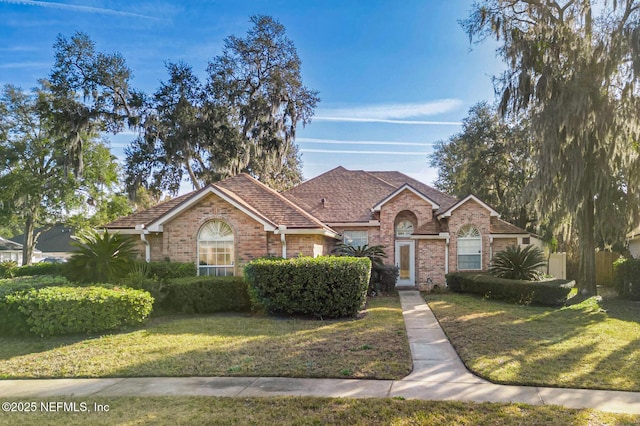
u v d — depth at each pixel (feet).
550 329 31.50
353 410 16.12
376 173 81.56
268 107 87.86
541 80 47.26
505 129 85.71
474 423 14.83
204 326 33.47
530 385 19.03
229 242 47.26
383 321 35.29
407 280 63.98
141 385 19.76
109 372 21.77
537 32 49.06
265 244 46.75
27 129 109.81
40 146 110.11
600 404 16.58
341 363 22.59
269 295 38.06
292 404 16.83
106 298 31.04
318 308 37.01
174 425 15.02
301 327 32.94
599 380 19.42
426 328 32.65
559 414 15.52
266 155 88.99
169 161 81.51
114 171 120.37
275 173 97.45
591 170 46.80
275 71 90.94
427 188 75.92
